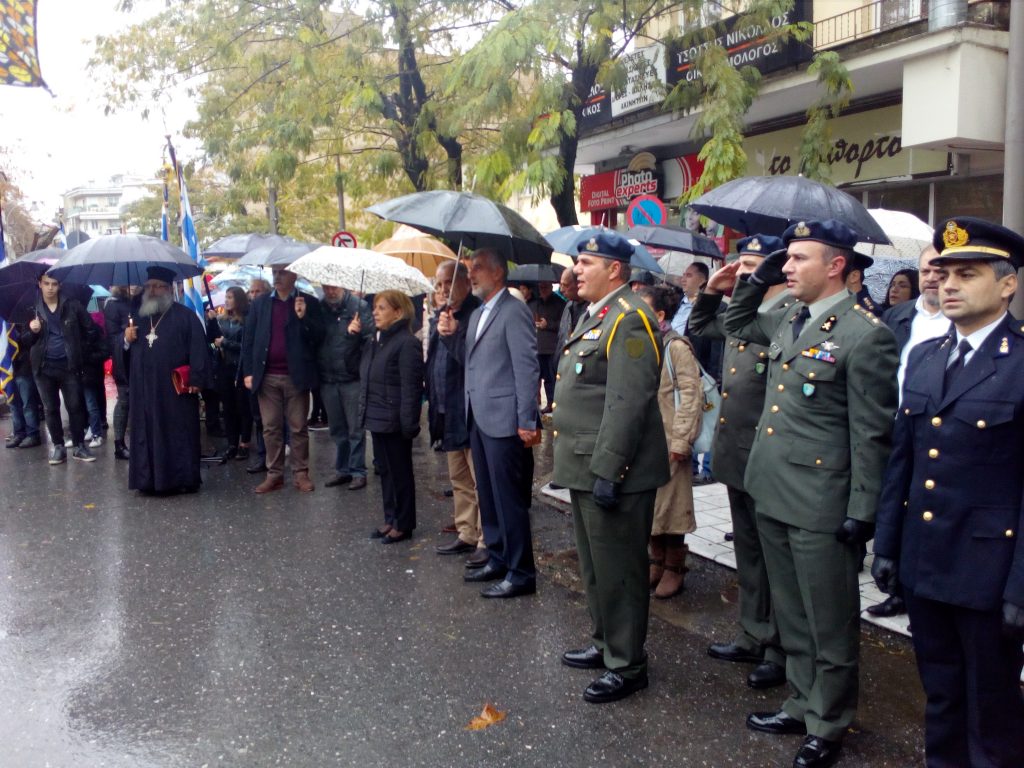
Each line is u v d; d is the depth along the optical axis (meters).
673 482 4.98
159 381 7.39
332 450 9.56
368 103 10.72
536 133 9.23
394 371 6.02
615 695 3.89
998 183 9.64
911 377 3.04
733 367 4.14
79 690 4.07
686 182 13.72
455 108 10.52
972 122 8.52
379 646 4.49
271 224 17.44
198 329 7.57
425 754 3.49
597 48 9.71
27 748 3.59
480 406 5.09
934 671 3.04
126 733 3.69
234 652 4.45
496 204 5.16
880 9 9.48
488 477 5.31
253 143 11.98
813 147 9.74
